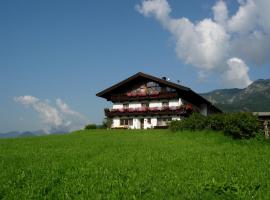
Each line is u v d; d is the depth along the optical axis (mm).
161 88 61312
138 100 62656
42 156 23156
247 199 13109
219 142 29297
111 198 13570
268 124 30922
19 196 13906
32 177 16891
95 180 16203
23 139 37312
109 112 63438
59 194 14164
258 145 27312
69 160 21297
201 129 35594
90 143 31016
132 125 62156
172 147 26797
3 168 19062
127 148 26500
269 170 18031
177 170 18125
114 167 18906
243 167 18781
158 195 13805
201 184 15055
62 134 45781
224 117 33125
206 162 20188
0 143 32625
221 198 13242
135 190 14477
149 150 25141
